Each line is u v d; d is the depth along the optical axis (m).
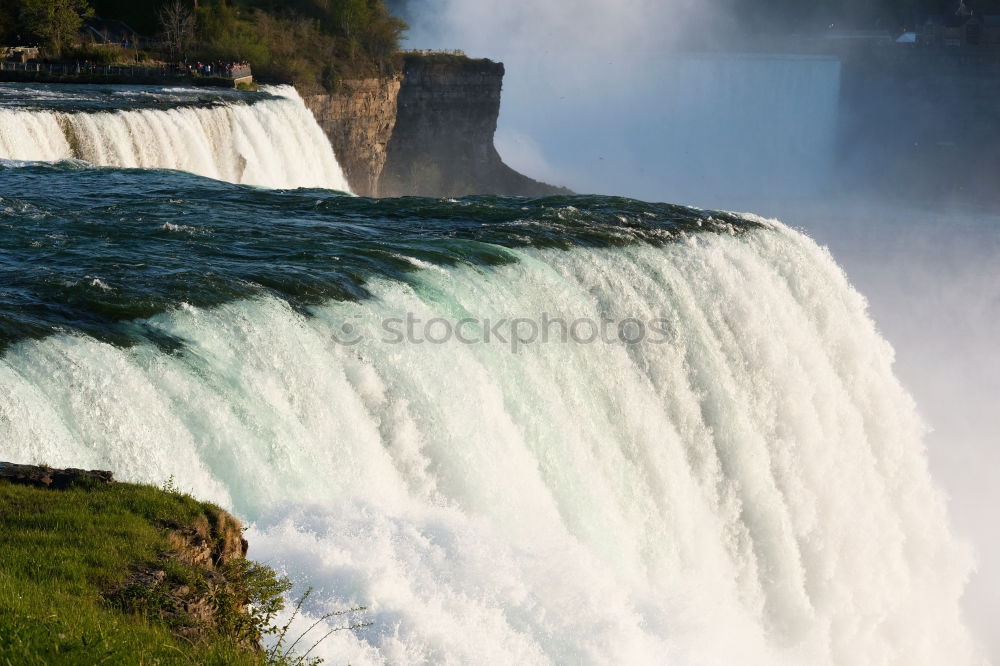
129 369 39.97
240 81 148.50
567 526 51.41
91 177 77.19
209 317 45.53
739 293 67.94
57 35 149.38
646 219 72.19
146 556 25.62
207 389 41.22
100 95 118.62
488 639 33.69
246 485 39.53
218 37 166.62
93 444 37.31
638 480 56.78
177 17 163.25
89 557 24.89
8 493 27.84
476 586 36.16
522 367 53.62
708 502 61.41
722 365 64.25
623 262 63.72
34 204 65.62
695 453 61.34
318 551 33.59
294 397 43.91
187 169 106.31
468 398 49.12
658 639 42.59
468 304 54.34
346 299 50.66
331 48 183.25
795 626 62.47
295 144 129.75
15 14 149.62
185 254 56.19
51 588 22.95
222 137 114.75
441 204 73.12
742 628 54.50
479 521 44.34
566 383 55.69
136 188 74.00
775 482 66.81
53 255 54.41
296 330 46.59
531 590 37.78
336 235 62.97
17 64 138.12
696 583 55.84
